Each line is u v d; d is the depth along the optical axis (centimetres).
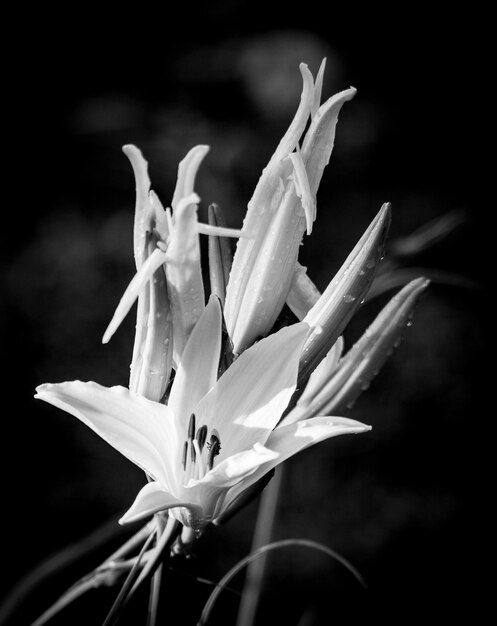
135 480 150
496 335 172
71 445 152
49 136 176
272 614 143
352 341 163
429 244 85
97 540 80
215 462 63
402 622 149
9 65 179
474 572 154
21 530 144
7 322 158
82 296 161
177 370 63
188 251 62
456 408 167
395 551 155
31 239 167
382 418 165
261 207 63
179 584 132
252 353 63
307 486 157
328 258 178
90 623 131
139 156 63
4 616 78
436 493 160
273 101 180
